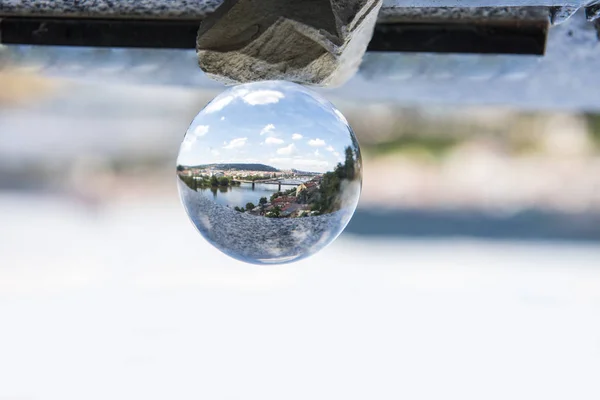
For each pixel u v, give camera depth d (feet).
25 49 1.56
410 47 1.55
